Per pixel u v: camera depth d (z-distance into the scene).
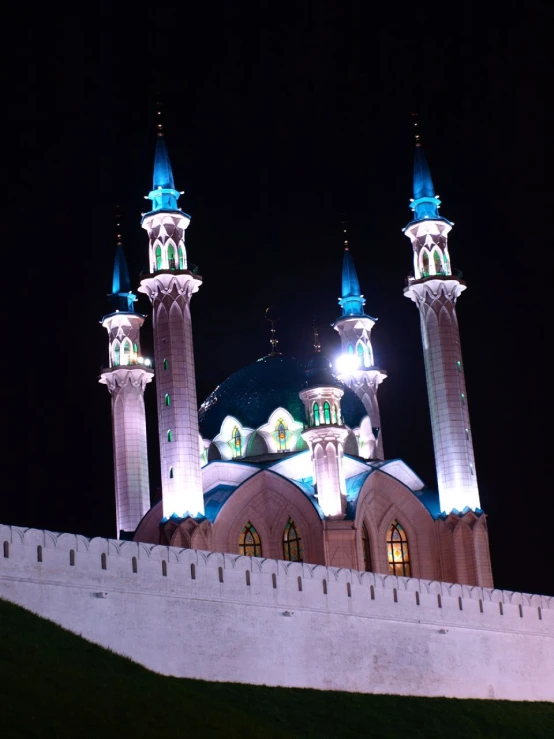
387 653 96.25
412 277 130.50
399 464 127.38
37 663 71.81
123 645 81.31
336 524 116.94
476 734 92.31
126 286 134.50
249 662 87.69
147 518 120.75
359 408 133.50
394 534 123.69
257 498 121.31
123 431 128.62
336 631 93.62
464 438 124.12
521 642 106.69
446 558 121.38
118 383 129.75
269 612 90.06
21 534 78.50
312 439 119.56
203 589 86.88
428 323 127.38
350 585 96.00
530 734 96.44
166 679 80.06
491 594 106.19
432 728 90.38
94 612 80.56
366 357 141.25
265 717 81.88
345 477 124.25
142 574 83.81
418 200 132.12
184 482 115.19
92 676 73.56
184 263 122.25
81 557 81.00
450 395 124.88
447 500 122.81
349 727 85.38
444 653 100.19
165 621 84.06
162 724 70.50
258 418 128.62
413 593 100.12
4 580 76.88
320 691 90.50
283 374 132.00
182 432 116.25
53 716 66.25
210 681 85.00
